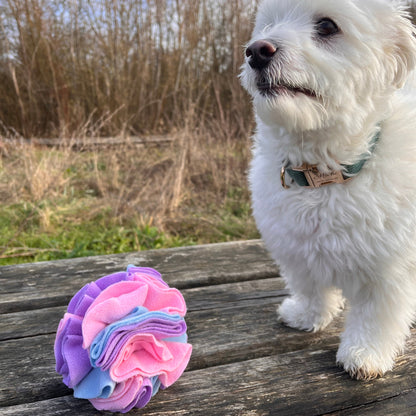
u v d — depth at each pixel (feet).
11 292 1.78
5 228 3.06
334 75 1.22
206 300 1.77
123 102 5.76
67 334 1.18
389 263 1.27
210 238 3.19
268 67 1.26
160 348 1.16
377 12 1.28
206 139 4.71
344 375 1.34
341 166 1.28
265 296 1.82
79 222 3.28
